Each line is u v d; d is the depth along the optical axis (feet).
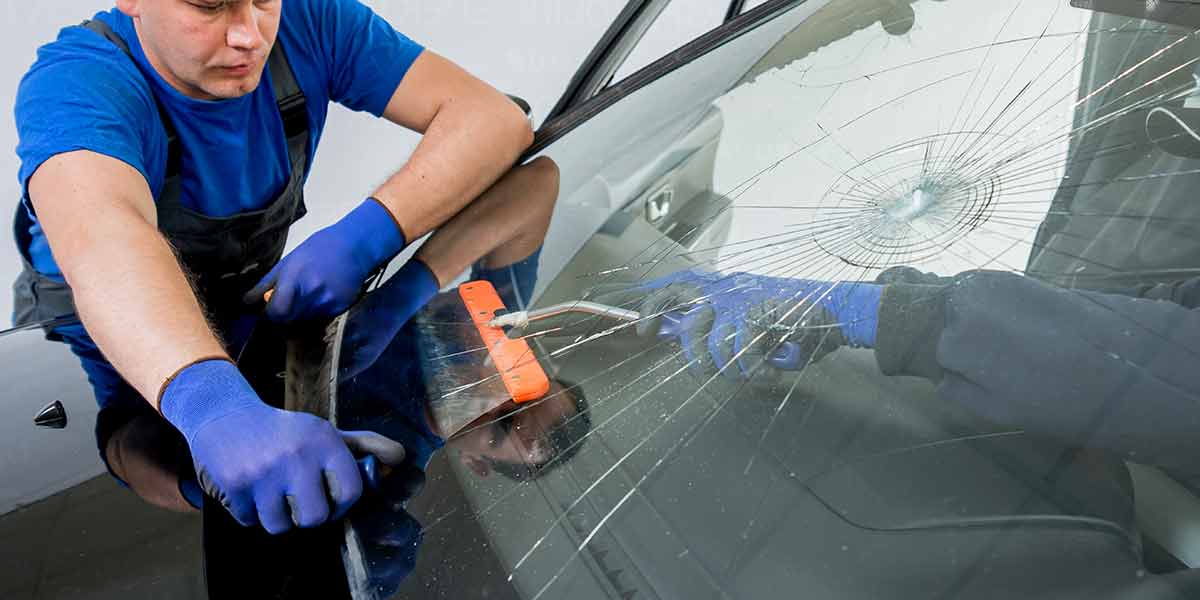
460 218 3.42
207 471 2.27
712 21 7.61
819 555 1.72
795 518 1.80
